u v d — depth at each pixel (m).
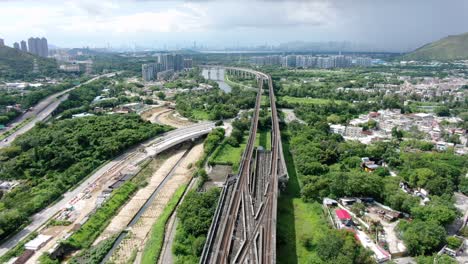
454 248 139.25
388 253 136.00
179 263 135.88
